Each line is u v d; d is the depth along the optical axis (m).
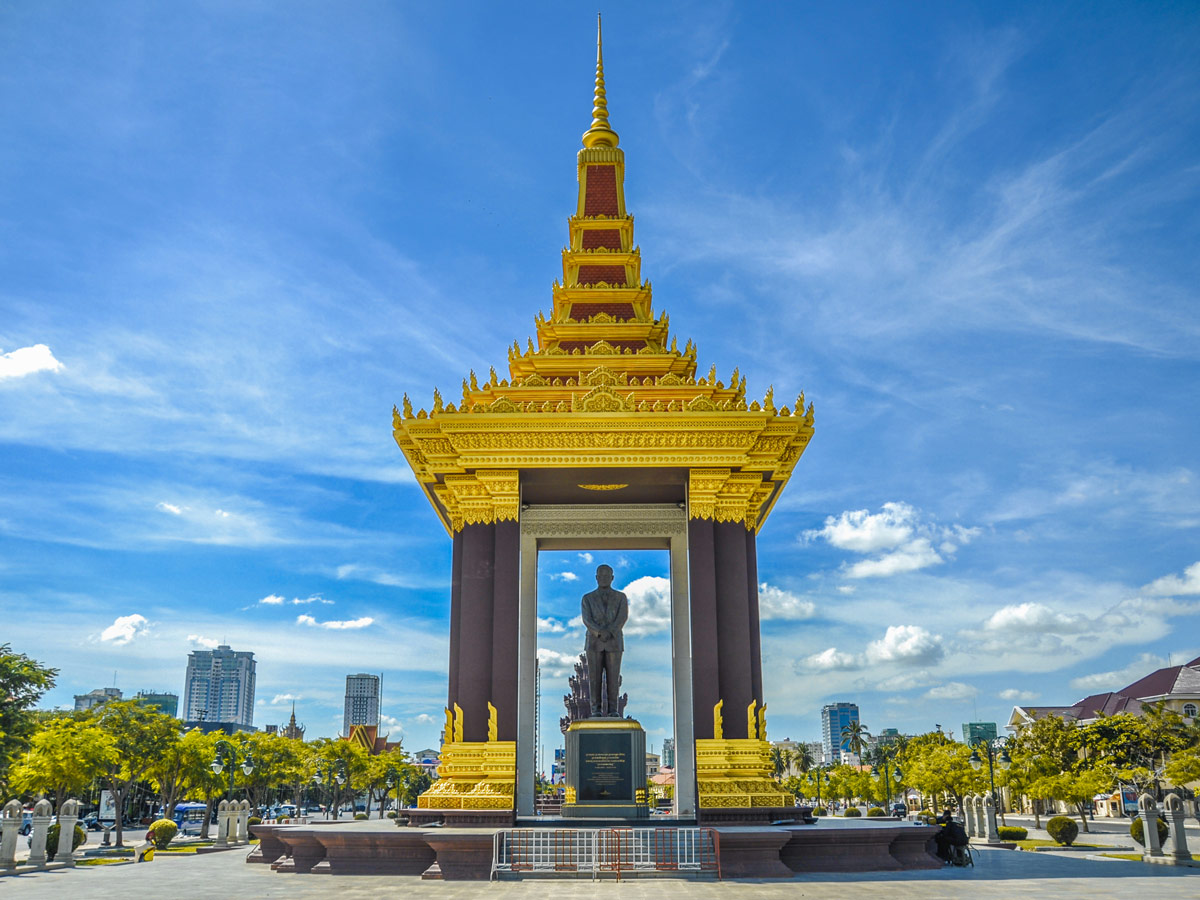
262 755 101.81
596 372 33.09
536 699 35.09
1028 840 61.88
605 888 22.75
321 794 145.38
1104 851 48.75
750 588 34.53
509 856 26.38
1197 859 33.81
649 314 39.47
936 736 106.50
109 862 39.16
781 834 25.53
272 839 32.00
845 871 26.70
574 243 40.66
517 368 37.00
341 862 26.98
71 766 63.50
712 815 29.25
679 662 34.53
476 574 31.84
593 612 35.47
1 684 63.41
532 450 32.06
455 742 30.31
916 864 28.30
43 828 34.22
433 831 26.78
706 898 20.78
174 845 60.19
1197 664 129.12
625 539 36.44
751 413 31.75
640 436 32.09
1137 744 92.62
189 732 80.25
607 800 31.31
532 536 36.28
